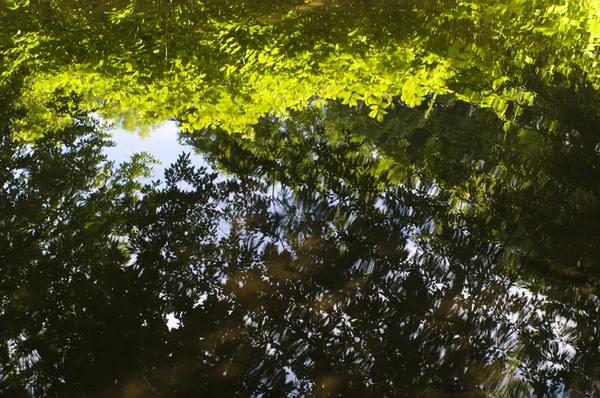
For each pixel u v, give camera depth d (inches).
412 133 286.4
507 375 167.0
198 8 354.9
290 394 162.7
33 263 211.0
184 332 182.7
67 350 176.1
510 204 239.3
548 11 349.7
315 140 287.9
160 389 163.9
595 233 220.4
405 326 183.8
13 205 239.0
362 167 266.8
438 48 309.0
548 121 280.8
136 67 301.6
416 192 248.8
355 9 350.0
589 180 245.9
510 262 210.8
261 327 184.7
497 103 294.4
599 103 289.4
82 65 298.8
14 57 321.1
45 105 310.2
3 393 161.6
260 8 355.6
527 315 187.9
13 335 181.3
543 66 315.6
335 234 227.3
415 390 163.3
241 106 283.4
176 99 283.3
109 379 167.0
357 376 168.4
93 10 354.0
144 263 211.2
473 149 271.1
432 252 217.3
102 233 228.2
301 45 311.4
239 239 225.0
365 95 274.2
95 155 275.1
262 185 256.2
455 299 195.2
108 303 193.8
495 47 323.6
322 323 186.4
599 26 340.5
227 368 170.6
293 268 210.4
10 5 346.0
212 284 203.9
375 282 203.2
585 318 186.1
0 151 269.7
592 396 160.9
